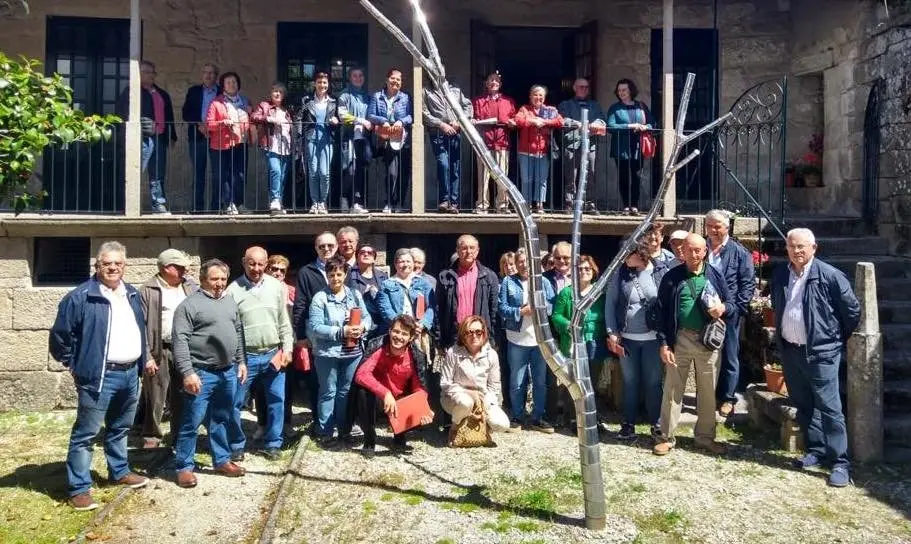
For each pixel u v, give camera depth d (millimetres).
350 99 8297
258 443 6660
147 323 6270
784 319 5969
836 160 9523
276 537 4891
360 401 6277
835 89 9523
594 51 10094
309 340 6676
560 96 12781
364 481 5738
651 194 8734
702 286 6133
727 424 6910
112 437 5648
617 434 6766
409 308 6824
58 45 9672
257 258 6254
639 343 6520
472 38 9852
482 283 6953
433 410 7035
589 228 8242
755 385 7016
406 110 8336
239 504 5414
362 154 8227
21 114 4875
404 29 10086
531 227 4922
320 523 5078
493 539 4820
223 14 9844
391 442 6586
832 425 5754
